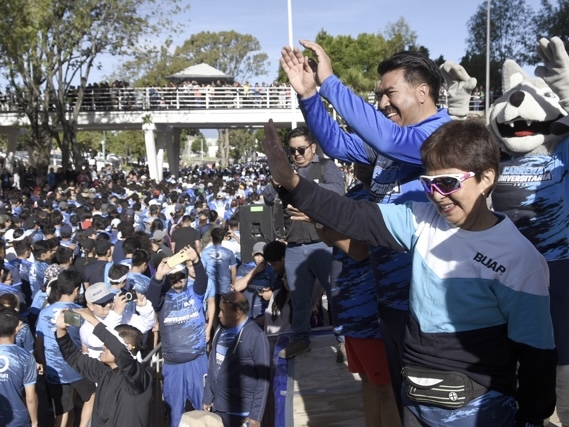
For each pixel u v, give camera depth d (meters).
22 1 27.20
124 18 31.91
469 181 2.08
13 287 8.55
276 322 6.97
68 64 33.09
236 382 6.04
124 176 38.19
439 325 2.16
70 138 33.91
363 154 3.03
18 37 27.48
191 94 34.59
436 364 2.16
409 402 2.28
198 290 7.29
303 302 5.47
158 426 7.50
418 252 2.23
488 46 19.20
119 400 5.64
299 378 4.96
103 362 5.76
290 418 4.22
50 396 7.41
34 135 33.34
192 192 23.41
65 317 5.63
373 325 3.53
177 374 7.25
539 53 3.21
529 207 3.22
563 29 33.31
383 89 2.78
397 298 2.73
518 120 3.17
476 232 2.13
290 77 2.72
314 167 5.32
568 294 3.14
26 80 32.09
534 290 2.07
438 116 2.71
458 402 2.12
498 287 2.09
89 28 31.02
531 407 2.15
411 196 2.76
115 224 13.13
